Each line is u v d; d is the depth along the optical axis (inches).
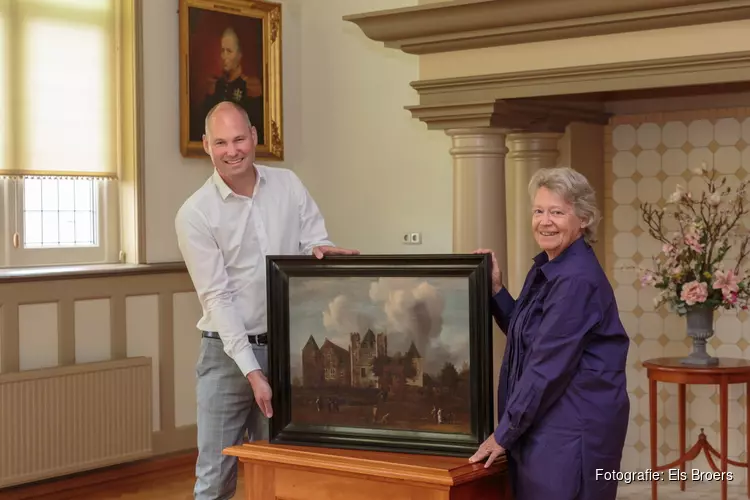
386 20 200.1
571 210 115.9
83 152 239.1
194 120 255.6
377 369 123.3
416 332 121.5
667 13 172.2
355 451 122.9
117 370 233.6
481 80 196.4
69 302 230.2
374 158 266.7
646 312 231.5
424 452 119.8
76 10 237.3
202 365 139.6
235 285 137.3
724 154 220.1
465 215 205.9
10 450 214.7
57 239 237.3
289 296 127.8
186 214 135.0
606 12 177.3
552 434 113.8
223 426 139.2
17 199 229.3
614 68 180.4
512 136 231.6
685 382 194.1
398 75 261.0
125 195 247.1
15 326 220.2
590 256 115.8
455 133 205.0
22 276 219.0
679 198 204.8
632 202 231.9
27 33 228.2
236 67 264.5
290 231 140.7
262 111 271.6
